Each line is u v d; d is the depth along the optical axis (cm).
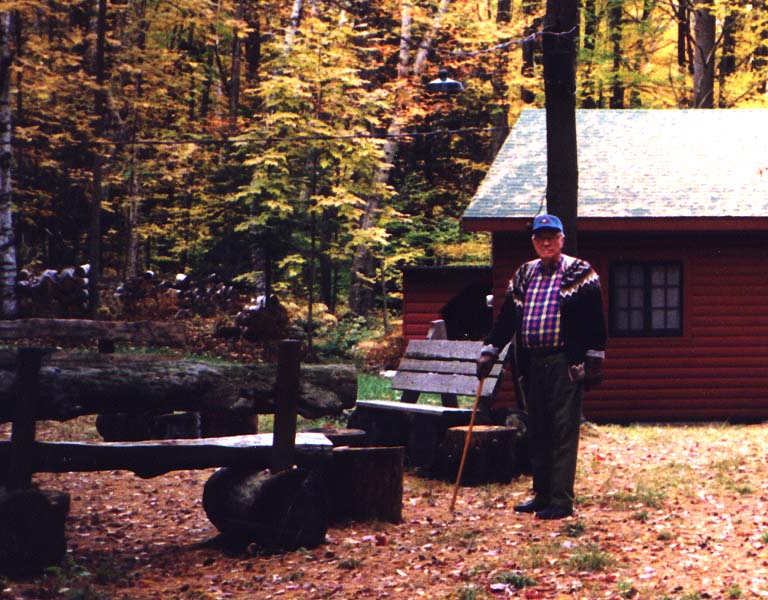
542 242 733
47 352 594
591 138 1714
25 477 564
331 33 2211
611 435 1273
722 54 2919
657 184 1566
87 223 3000
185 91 3027
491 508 771
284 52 2208
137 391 604
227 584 562
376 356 2191
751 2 2712
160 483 880
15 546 557
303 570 589
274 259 2359
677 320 1563
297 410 645
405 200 3158
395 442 974
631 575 568
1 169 1927
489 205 1512
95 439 1102
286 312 2195
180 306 2483
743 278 1562
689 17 3006
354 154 2148
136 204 2864
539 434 748
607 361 1554
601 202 1520
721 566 587
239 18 2941
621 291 1562
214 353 2045
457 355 976
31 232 3009
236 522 644
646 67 3061
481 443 866
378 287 3164
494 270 1548
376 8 2941
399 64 2714
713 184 1560
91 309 2045
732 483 859
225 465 627
